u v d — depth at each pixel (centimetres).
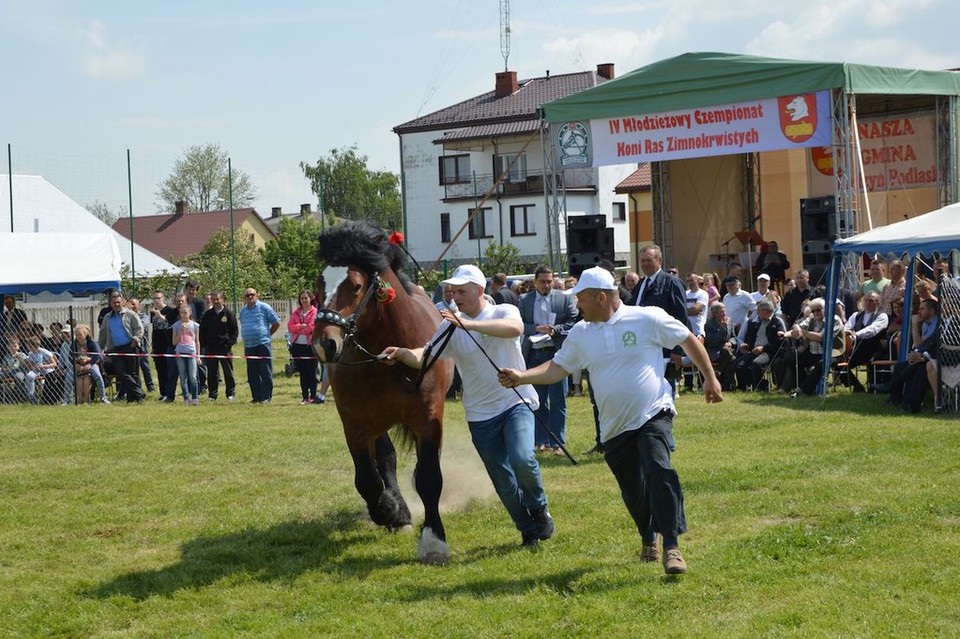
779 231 2705
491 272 3916
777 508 754
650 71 2014
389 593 609
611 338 609
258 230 6350
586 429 1238
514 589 602
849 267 1820
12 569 702
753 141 1934
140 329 1827
